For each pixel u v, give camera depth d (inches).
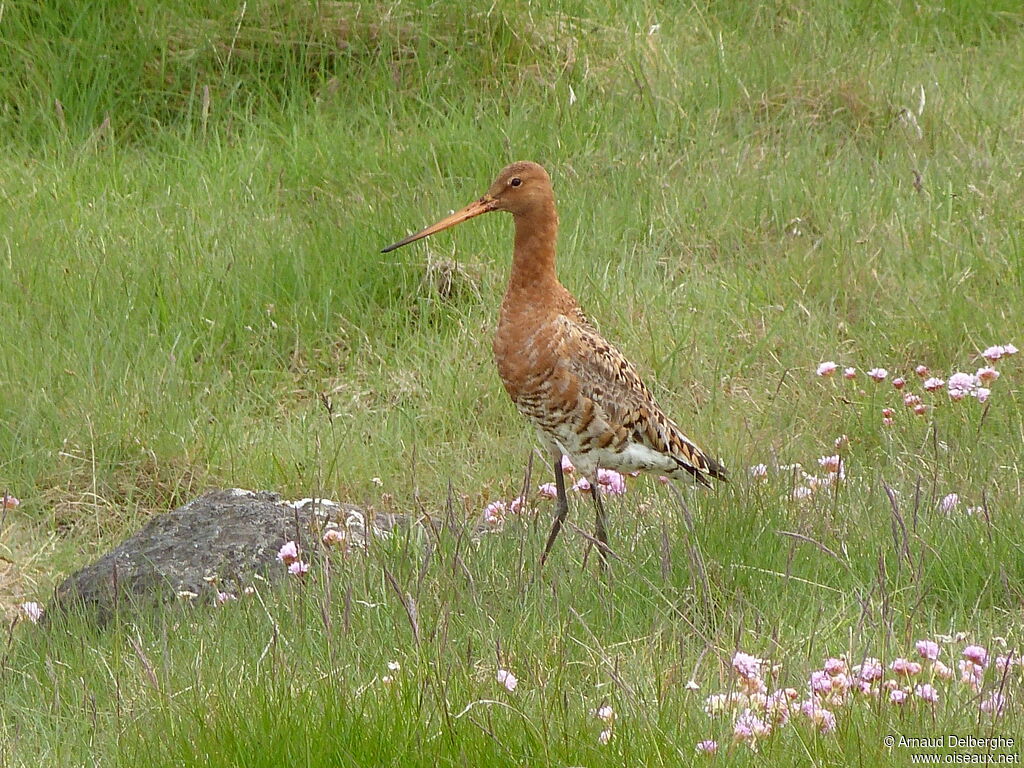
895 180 616.4
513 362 413.1
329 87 669.3
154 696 316.5
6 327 518.0
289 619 359.6
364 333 535.2
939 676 303.0
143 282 543.8
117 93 666.8
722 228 590.9
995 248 554.3
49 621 384.2
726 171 619.2
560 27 696.4
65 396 493.4
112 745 306.7
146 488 474.3
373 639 342.6
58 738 317.7
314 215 584.4
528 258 411.5
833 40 708.7
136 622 372.8
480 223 578.2
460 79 672.4
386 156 618.2
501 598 362.6
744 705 290.8
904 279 549.3
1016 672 305.3
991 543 370.3
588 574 377.7
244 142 645.9
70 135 649.6
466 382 510.6
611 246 578.6
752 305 546.9
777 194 604.1
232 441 483.8
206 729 296.7
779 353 529.7
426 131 637.9
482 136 631.2
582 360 407.8
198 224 575.8
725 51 700.0
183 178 614.2
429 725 293.3
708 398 503.8
